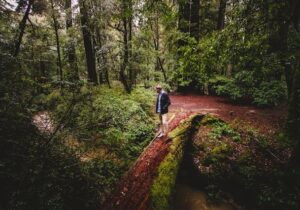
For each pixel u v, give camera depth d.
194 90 16.27
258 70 6.17
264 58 5.83
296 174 6.14
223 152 7.78
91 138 5.39
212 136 8.43
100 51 11.78
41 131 4.51
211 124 9.07
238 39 5.65
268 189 6.30
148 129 9.49
